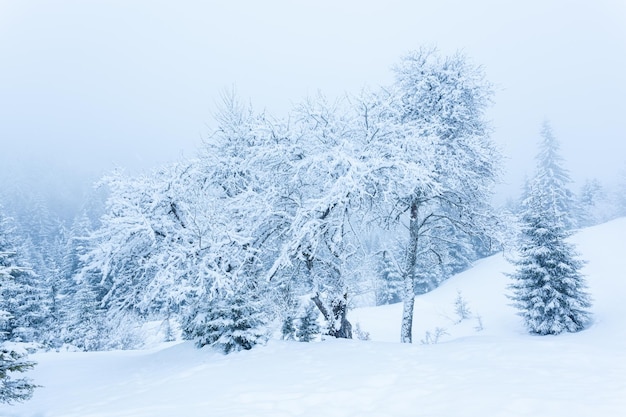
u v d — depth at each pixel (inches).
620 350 302.0
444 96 543.8
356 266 570.9
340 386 252.4
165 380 327.9
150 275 491.8
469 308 1140.5
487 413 183.6
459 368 273.7
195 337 472.4
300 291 548.4
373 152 478.6
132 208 471.5
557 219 823.1
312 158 473.4
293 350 387.9
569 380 225.0
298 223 473.7
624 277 955.3
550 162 1878.7
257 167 552.4
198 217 466.3
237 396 249.8
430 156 473.1
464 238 1518.2
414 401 214.1
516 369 259.4
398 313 1202.0
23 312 988.6
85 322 968.9
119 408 252.2
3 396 283.3
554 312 789.9
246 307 424.5
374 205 549.3
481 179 567.5
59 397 335.6
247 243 484.7
